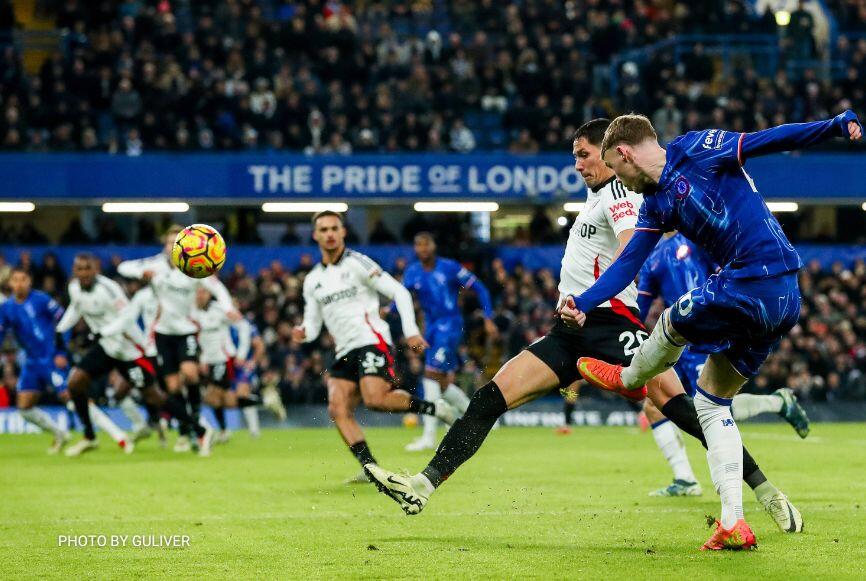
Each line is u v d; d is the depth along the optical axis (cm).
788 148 841
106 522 1134
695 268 1380
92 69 4009
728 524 905
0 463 1941
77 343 3083
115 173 3522
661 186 882
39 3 4484
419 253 2258
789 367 3316
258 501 1317
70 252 3572
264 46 4100
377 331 1494
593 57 4419
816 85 4134
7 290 3338
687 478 1334
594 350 1019
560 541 974
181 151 3638
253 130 3759
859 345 3391
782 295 862
